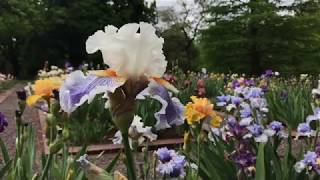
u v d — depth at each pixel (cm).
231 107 525
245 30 3675
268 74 1565
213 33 3734
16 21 3872
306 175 356
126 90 176
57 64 5075
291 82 1590
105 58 181
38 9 4619
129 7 5225
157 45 181
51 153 282
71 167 318
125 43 177
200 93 963
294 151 620
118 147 724
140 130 320
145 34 179
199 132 346
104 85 172
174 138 801
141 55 179
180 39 5422
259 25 3562
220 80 1811
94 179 186
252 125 359
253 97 535
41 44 5053
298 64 3572
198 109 338
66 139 294
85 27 4906
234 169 360
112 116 175
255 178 292
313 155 347
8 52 5069
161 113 194
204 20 3872
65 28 4997
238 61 3694
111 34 184
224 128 458
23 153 368
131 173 176
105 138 814
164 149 323
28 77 5047
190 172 346
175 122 205
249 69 3647
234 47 3625
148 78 182
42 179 284
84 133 779
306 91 1100
